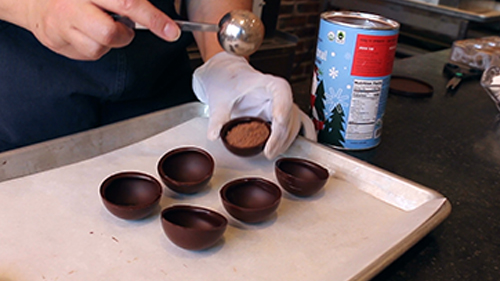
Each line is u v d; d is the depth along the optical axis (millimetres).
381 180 757
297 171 773
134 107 951
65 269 627
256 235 688
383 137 906
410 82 1142
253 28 696
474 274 647
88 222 687
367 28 760
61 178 743
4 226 668
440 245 683
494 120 1002
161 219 660
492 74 1027
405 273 642
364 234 693
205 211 683
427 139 914
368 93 799
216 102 856
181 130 871
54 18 677
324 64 806
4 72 835
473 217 735
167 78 981
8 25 820
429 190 724
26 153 736
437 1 1874
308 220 713
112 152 805
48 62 847
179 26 686
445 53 1429
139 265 639
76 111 881
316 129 854
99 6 663
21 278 614
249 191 736
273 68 1937
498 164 859
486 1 1932
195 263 646
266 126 832
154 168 780
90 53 690
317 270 643
